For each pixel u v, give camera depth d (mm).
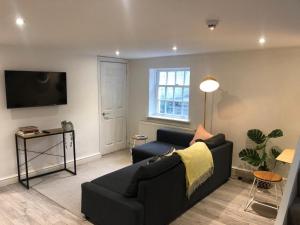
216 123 4434
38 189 3656
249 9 1734
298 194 2740
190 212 3045
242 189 3705
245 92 4059
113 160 5023
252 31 2498
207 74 4434
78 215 2965
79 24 2229
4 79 3566
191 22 2135
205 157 3152
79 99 4637
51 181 3947
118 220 2471
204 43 3295
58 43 3352
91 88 4840
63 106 4379
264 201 3340
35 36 2852
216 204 3250
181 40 3066
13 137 3770
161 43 3307
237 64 4090
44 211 3053
